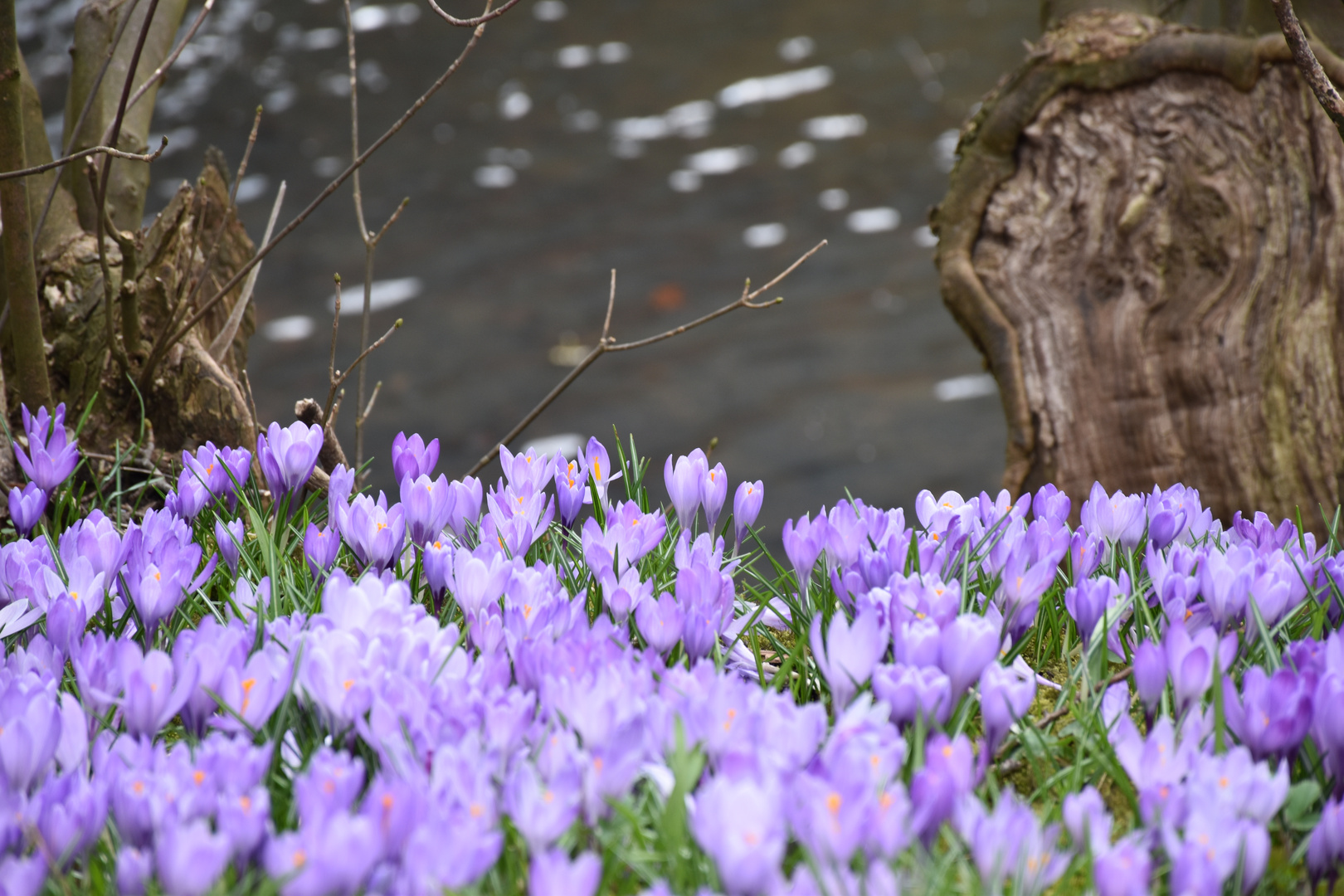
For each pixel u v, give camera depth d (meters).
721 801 3.40
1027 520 4.00
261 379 9.34
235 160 13.42
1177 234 4.13
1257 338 4.09
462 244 11.84
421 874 3.40
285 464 3.79
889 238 11.80
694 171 13.52
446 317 10.42
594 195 13.02
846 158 13.66
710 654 3.64
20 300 3.96
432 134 14.45
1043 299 4.17
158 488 4.09
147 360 4.12
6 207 3.93
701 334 10.16
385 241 11.88
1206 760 3.49
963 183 4.21
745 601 3.74
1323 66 4.05
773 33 17.72
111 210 4.20
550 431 8.68
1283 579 3.65
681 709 3.50
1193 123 4.12
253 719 3.53
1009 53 16.44
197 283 4.09
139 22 4.23
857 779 3.43
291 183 13.01
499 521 3.73
